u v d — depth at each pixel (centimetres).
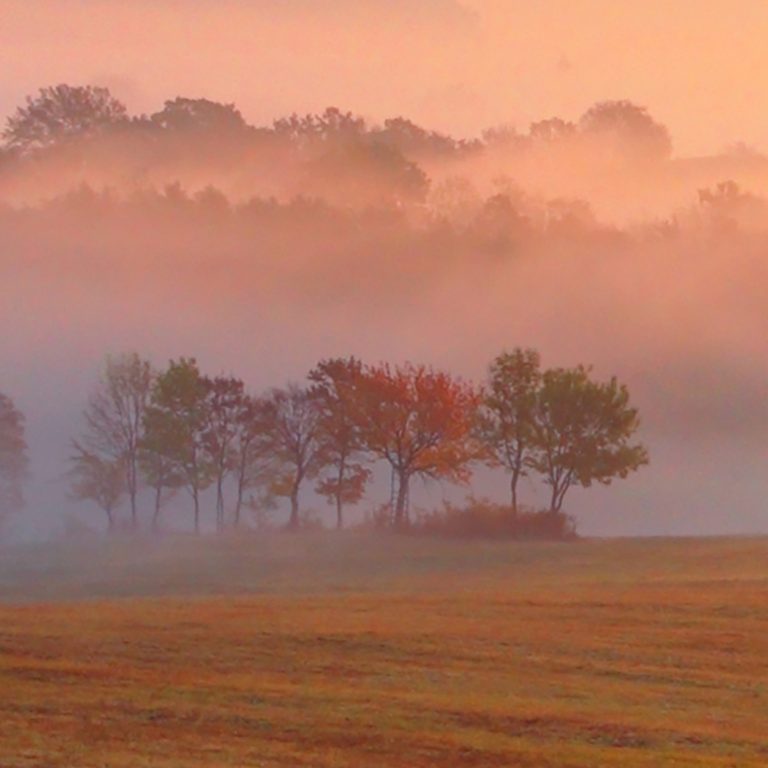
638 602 9781
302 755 5359
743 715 6244
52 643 7625
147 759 5238
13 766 5094
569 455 19300
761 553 14662
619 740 5694
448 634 8144
